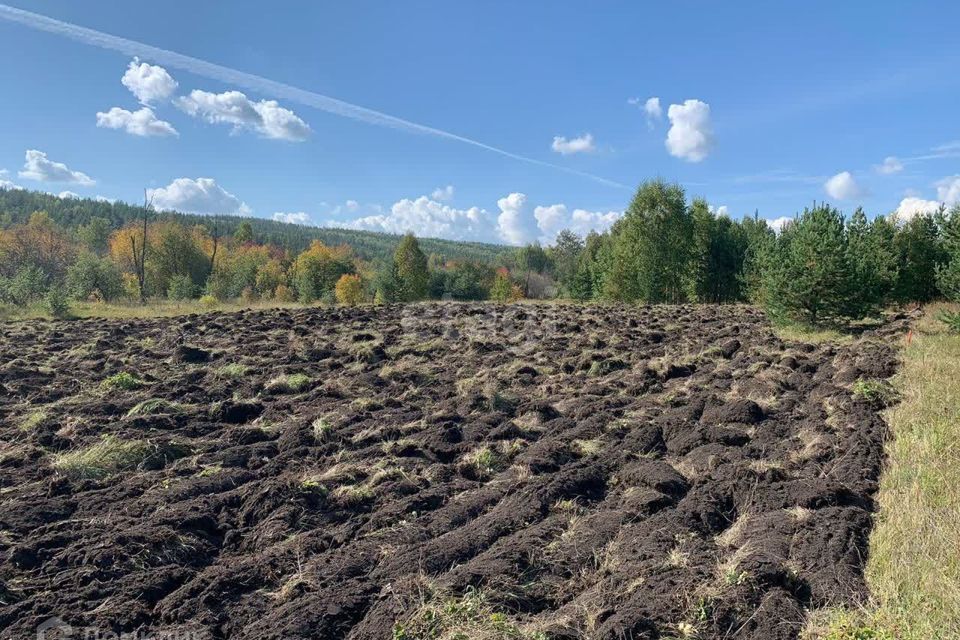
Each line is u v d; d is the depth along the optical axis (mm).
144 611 4012
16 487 5824
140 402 8531
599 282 36250
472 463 6570
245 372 10781
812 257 14852
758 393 9109
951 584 3889
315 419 8102
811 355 11969
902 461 6148
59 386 9570
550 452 6723
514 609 4004
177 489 5793
